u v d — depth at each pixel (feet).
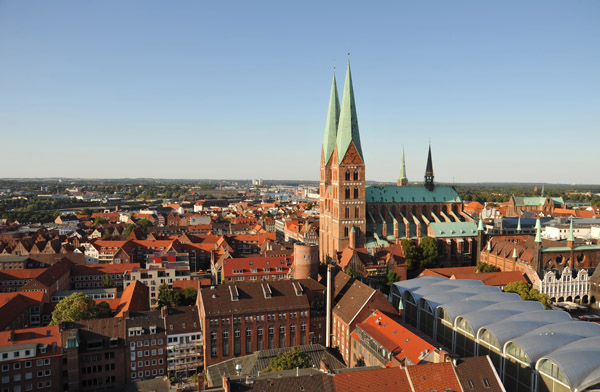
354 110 624.18
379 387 237.66
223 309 374.63
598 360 250.37
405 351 289.33
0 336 331.57
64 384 337.52
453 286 428.56
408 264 610.65
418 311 409.90
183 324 377.71
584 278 546.67
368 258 582.76
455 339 352.69
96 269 603.67
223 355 374.02
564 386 250.16
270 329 387.34
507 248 612.29
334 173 643.86
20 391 321.52
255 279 561.84
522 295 440.04
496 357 304.91
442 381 240.53
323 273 566.36
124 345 354.74
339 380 240.32
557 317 325.83
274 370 299.38
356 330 351.46
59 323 357.61
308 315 398.83
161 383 353.31
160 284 556.51
